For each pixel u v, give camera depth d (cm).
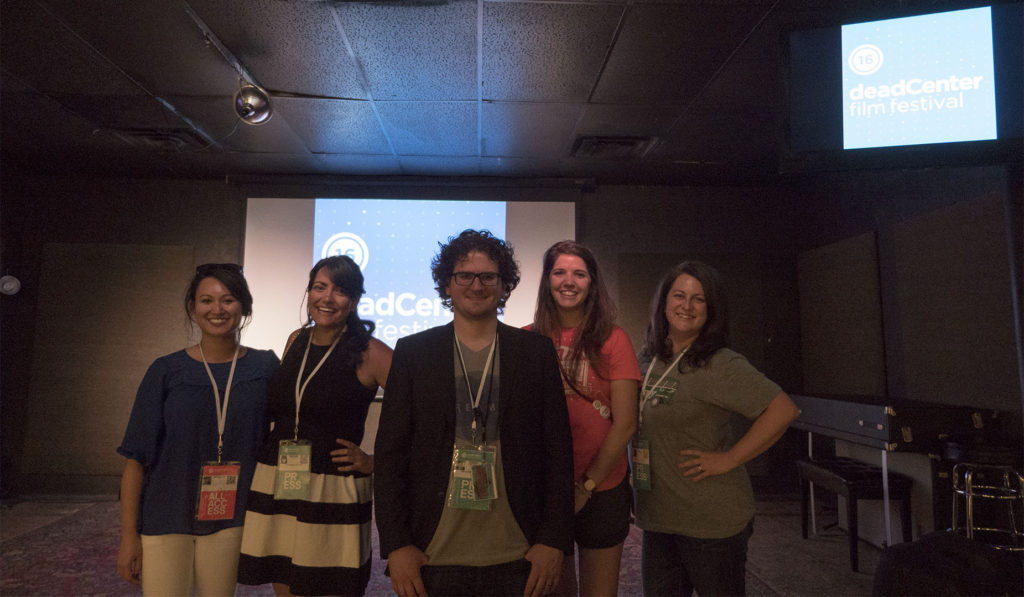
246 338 540
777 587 306
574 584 167
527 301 548
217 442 170
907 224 409
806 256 543
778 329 554
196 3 286
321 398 170
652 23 298
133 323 540
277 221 551
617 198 568
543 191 556
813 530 409
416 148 482
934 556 198
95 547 368
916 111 272
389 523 130
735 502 164
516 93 378
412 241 553
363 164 524
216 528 166
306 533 162
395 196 555
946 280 371
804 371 545
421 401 136
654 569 177
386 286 548
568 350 175
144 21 302
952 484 308
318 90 376
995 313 332
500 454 136
